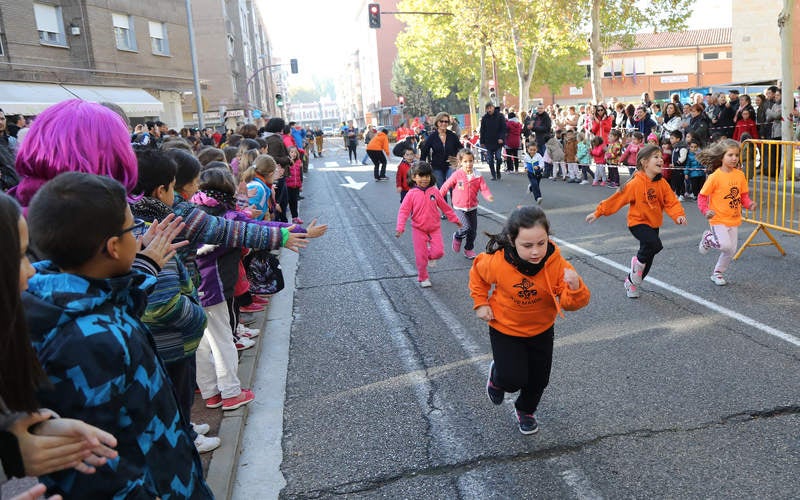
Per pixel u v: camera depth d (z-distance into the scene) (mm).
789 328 5484
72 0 23609
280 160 10500
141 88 26953
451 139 12148
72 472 1736
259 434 4176
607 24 26734
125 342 1841
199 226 3389
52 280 1829
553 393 4547
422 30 40688
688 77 64500
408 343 5684
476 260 3879
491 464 3676
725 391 4402
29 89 20750
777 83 29484
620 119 19125
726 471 3473
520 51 30047
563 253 8773
